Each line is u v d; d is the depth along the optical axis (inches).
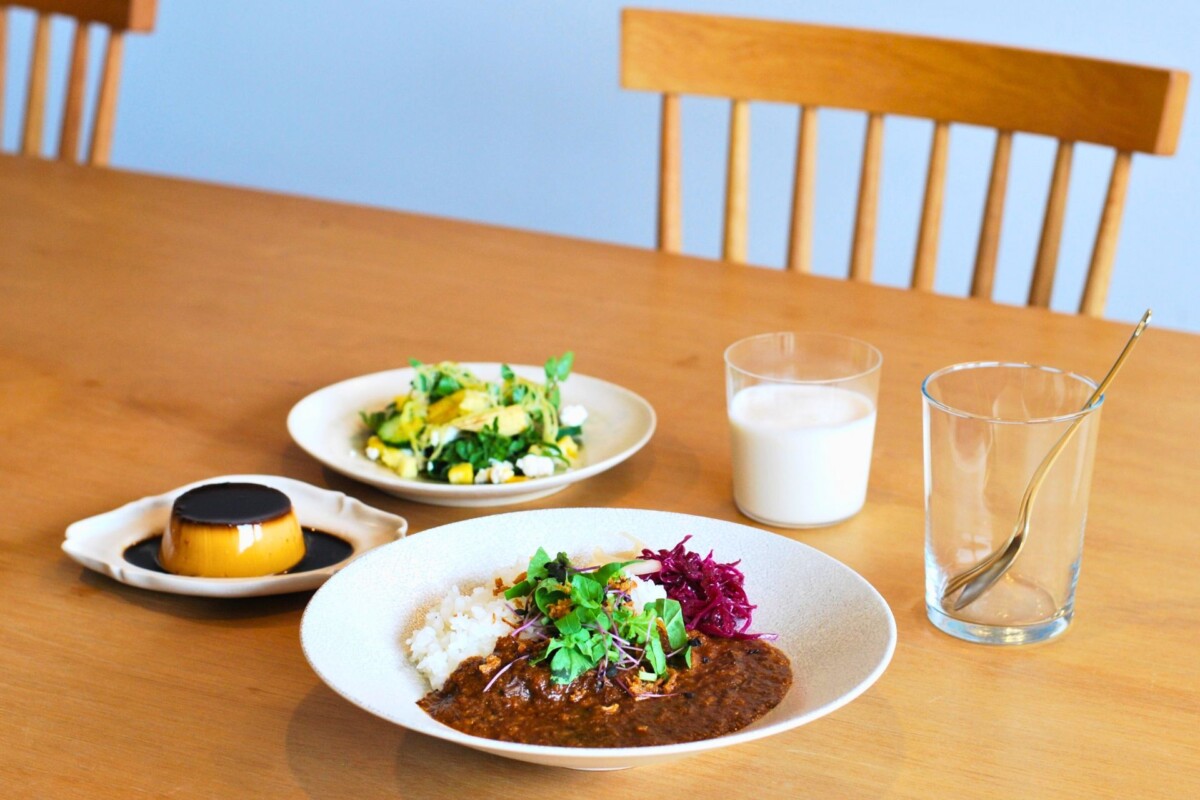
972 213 117.9
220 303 59.5
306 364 53.0
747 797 28.8
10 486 42.8
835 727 31.0
